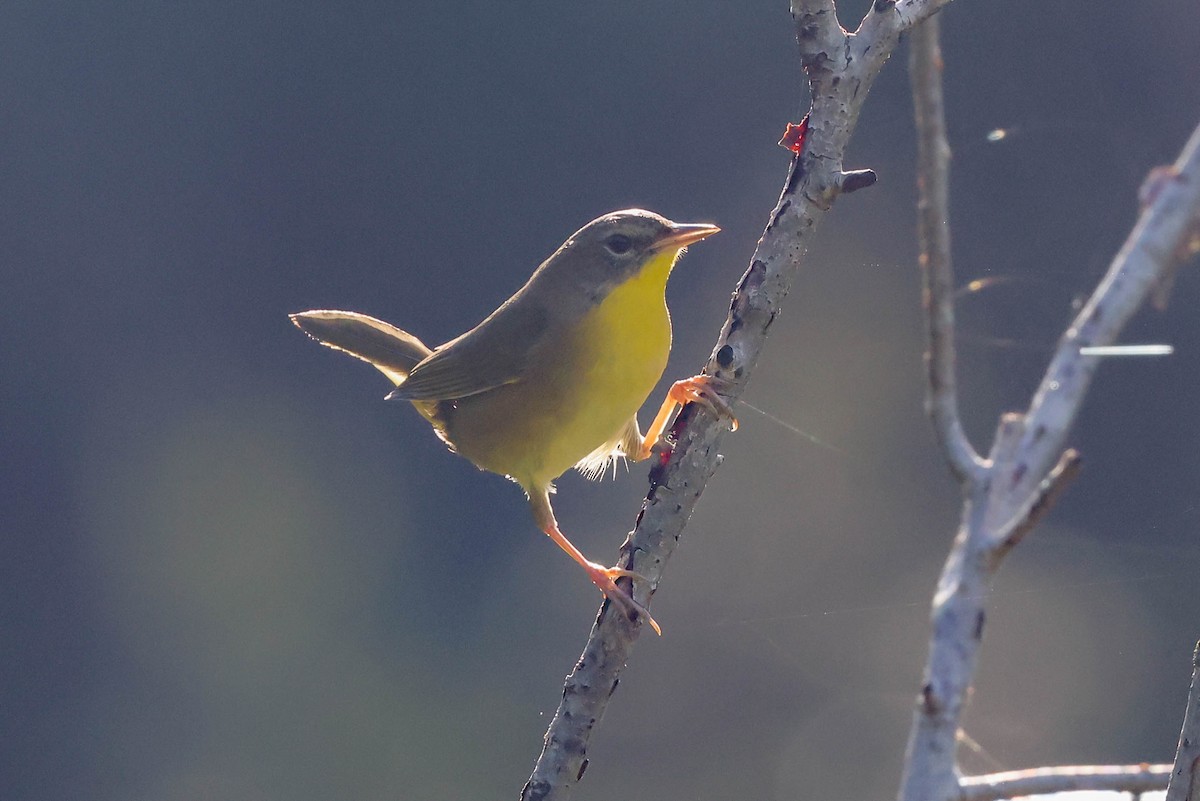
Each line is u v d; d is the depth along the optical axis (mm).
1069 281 9250
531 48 16688
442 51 16844
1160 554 9703
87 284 16719
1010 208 9656
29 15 17062
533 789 5363
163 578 15641
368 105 16922
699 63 16203
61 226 16797
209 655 15102
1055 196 9383
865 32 5168
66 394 16359
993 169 9867
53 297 16672
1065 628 10586
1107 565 9930
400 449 16125
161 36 17172
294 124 16953
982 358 10016
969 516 3105
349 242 16672
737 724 12711
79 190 16906
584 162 16312
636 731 12789
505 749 14000
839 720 12297
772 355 14250
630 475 15109
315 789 14156
